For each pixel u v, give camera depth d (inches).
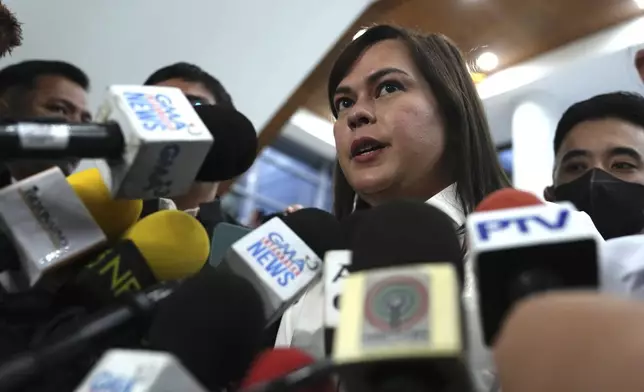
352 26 120.3
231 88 112.7
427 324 14.9
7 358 20.6
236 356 20.5
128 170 21.6
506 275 17.3
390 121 40.1
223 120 26.6
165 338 19.9
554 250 17.0
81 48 94.9
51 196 23.5
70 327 21.7
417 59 43.2
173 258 25.2
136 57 99.7
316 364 16.7
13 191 23.1
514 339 12.9
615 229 60.6
